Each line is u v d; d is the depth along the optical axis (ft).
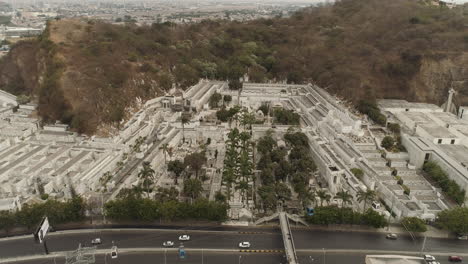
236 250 368.89
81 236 386.73
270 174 478.59
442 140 571.28
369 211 404.36
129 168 527.40
